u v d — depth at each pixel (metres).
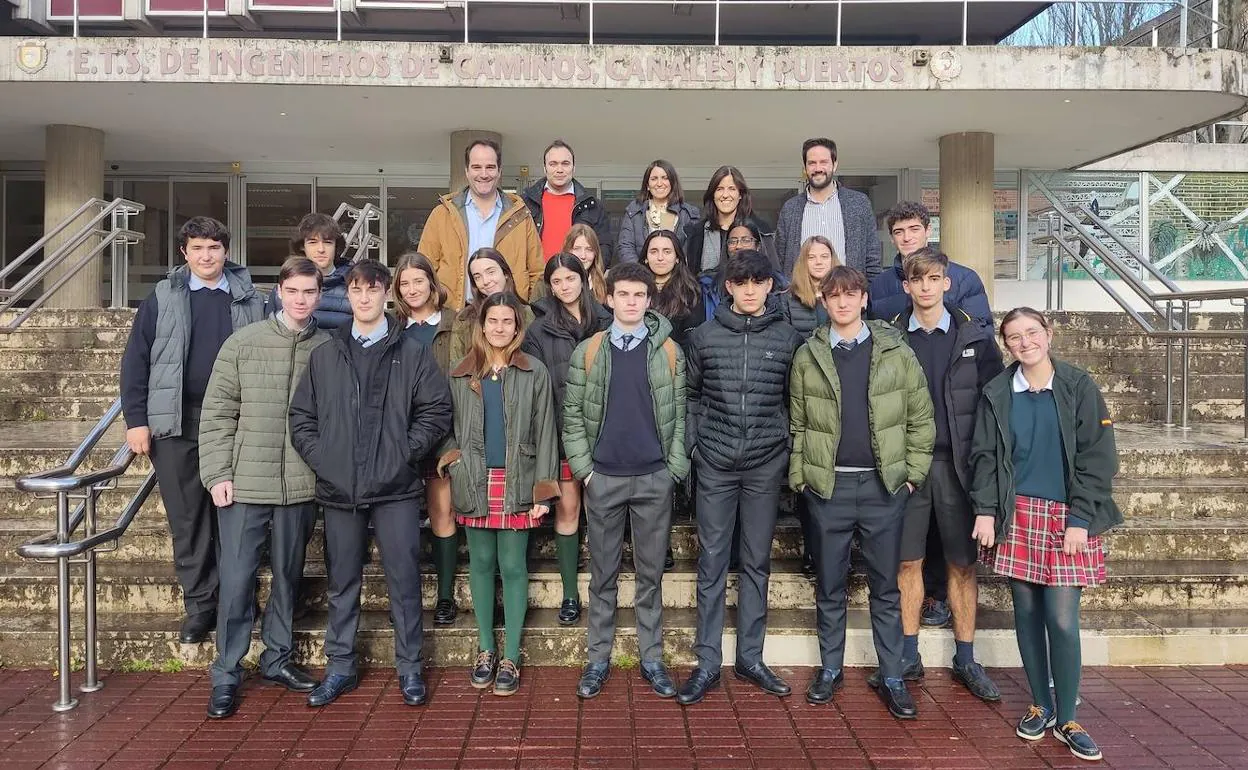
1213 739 3.35
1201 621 4.19
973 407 3.67
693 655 4.11
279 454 3.69
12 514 4.87
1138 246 12.53
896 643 3.67
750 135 10.77
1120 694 3.76
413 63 8.76
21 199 12.35
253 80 8.66
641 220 4.98
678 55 8.86
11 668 4.02
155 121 10.16
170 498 3.91
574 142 11.08
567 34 12.20
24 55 8.55
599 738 3.36
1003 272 12.59
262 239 12.30
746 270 3.65
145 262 12.23
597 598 3.83
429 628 4.07
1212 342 7.31
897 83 8.88
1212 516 4.96
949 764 3.18
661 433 3.74
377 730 3.42
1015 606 3.44
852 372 3.62
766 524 3.79
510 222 4.87
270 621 3.80
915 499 3.73
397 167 12.31
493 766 3.14
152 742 3.32
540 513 3.80
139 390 3.80
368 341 3.67
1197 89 8.83
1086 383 3.29
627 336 3.78
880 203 12.68
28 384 6.64
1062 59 8.82
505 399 3.79
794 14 11.59
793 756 3.23
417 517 3.72
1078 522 3.22
